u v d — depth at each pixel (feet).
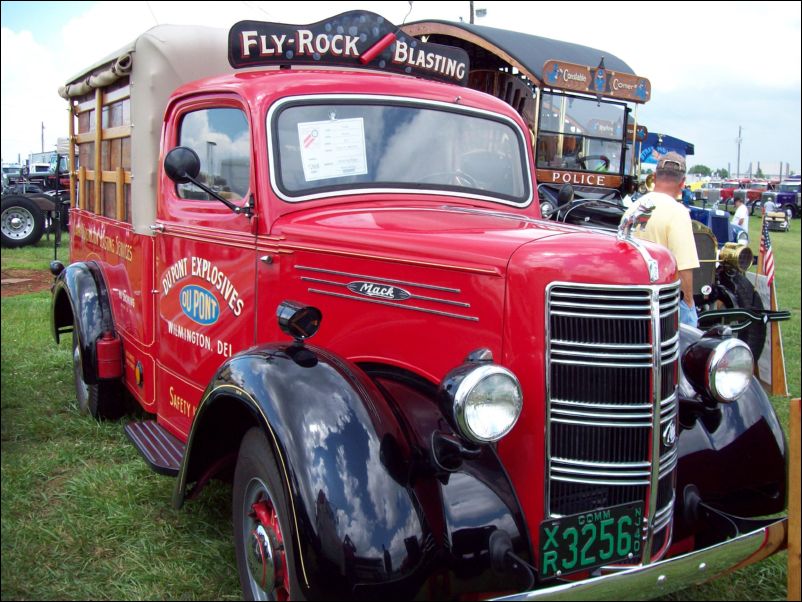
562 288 8.03
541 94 30.71
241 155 11.23
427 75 13.61
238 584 10.36
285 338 10.45
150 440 12.65
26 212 38.99
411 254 9.25
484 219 10.23
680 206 17.42
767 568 11.07
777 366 19.07
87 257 18.25
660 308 8.32
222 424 9.91
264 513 8.76
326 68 12.46
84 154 18.70
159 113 13.48
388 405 8.50
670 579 7.87
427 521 7.65
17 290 30.30
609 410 8.15
